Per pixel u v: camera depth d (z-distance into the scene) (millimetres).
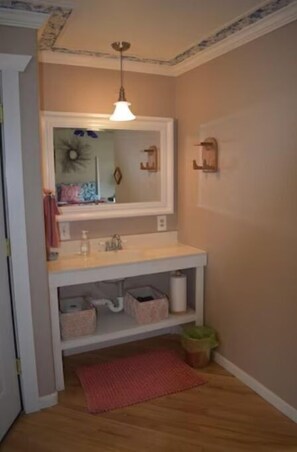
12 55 1824
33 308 2096
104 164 2775
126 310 2857
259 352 2281
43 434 1977
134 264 2510
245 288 2365
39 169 2018
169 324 2719
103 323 2660
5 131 1884
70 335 2430
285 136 1957
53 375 2215
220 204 2551
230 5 1824
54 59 2520
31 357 2113
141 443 1907
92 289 2889
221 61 2414
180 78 2885
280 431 1981
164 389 2361
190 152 2846
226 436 1948
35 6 1798
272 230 2104
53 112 2549
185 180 2955
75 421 2078
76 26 2059
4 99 1859
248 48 2172
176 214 3111
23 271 2021
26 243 2018
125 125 2805
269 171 2088
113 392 2332
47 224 2391
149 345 2984
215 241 2641
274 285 2121
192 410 2168
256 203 2209
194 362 2611
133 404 2221
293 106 1896
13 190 1940
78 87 2621
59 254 2699
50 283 2252
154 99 2889
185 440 1924
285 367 2090
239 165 2330
